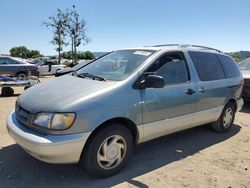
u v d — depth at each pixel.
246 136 5.80
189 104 4.64
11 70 15.16
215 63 5.54
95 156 3.51
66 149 3.23
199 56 5.18
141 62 4.18
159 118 4.16
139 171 3.97
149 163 4.25
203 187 3.63
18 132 3.42
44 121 3.27
